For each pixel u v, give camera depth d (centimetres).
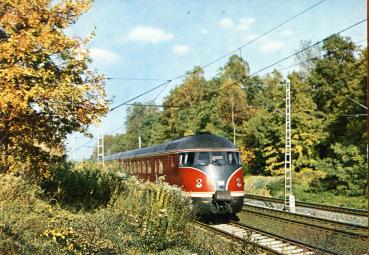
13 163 1238
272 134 4438
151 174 2494
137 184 1708
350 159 3469
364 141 3750
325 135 4206
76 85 1129
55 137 1241
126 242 1140
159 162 2344
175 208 1342
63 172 1795
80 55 1123
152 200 1272
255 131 4575
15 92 1029
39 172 1305
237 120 5981
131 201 1373
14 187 1109
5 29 1077
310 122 4222
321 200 3116
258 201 2995
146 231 1174
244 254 1188
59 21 1132
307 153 4278
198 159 1948
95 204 1496
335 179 3581
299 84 4994
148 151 2638
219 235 1600
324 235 1593
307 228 1750
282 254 1216
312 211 2388
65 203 1452
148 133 7994
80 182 1677
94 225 1182
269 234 1581
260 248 1300
